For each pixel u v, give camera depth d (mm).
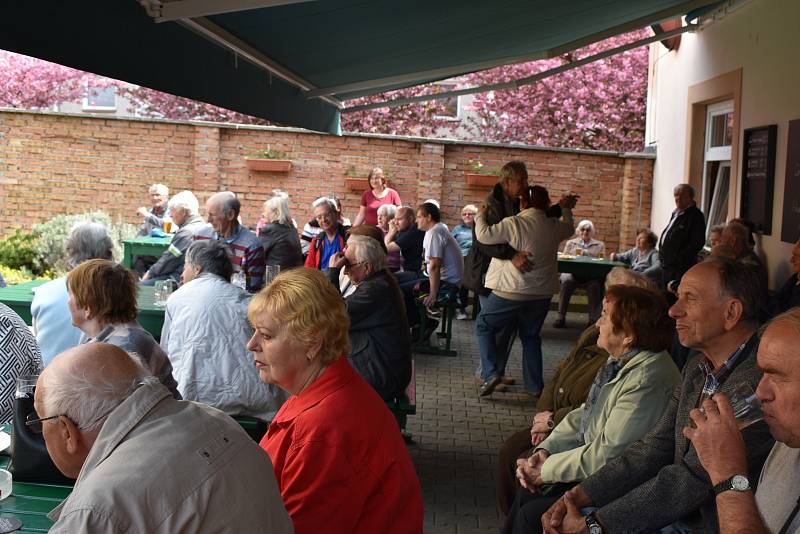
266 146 13914
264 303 2785
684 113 11828
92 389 2096
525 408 7363
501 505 4367
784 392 2066
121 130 13781
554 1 6191
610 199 13812
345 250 5188
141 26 3701
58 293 4707
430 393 7773
